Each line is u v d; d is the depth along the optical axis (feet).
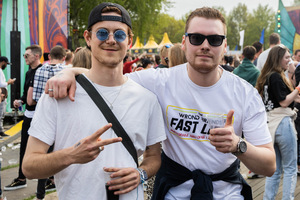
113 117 5.28
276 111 11.32
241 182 6.70
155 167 5.90
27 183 15.03
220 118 5.26
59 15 35.83
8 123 28.40
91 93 5.28
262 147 6.12
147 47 91.56
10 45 27.86
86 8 64.23
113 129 5.27
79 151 4.67
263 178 15.31
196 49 5.94
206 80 6.29
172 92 6.57
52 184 14.10
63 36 36.58
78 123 5.16
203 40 5.88
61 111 5.18
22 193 13.83
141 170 5.47
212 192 6.40
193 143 6.47
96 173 5.15
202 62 5.92
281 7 35.65
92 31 5.31
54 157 4.77
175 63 11.02
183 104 6.51
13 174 16.16
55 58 13.56
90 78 5.46
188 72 6.48
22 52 31.09
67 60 17.21
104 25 5.21
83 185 5.14
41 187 12.17
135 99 5.56
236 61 27.71
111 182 5.15
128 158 5.37
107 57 5.22
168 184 6.57
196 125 6.45
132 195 5.37
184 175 6.52
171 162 6.70
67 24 36.83
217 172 6.51
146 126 5.66
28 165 4.99
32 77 14.06
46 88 5.16
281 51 11.27
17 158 18.81
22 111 30.58
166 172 6.74
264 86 11.46
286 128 11.14
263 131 6.29
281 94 11.08
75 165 5.17
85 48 11.37
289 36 35.58
